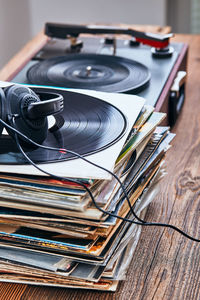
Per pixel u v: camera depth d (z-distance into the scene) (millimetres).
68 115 779
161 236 812
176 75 1190
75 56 1211
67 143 698
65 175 623
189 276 728
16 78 1128
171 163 1020
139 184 788
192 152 1059
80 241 656
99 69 1138
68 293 701
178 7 2506
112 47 1350
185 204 896
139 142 733
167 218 859
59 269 665
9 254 687
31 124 684
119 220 694
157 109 981
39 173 627
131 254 745
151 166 829
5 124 649
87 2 2381
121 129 719
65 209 630
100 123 745
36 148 693
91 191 634
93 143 689
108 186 657
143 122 790
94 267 682
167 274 732
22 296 696
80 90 870
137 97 837
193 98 1305
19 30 2330
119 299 689
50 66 1152
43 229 663
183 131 1146
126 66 1148
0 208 671
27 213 656
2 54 2219
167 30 1643
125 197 690
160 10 2375
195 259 761
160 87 1089
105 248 671
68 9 2391
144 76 1096
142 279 724
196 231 824
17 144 653
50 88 866
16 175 643
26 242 670
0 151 683
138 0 2363
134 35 1272
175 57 1271
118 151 667
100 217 621
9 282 722
